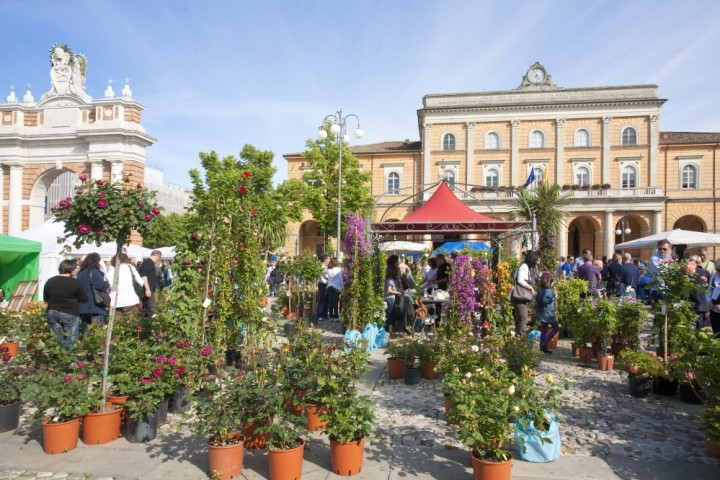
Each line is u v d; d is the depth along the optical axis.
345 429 4.35
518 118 39.62
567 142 39.12
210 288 7.39
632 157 38.16
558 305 10.82
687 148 38.41
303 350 5.01
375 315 10.43
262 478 4.31
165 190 65.56
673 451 4.88
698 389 6.29
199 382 6.08
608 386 7.30
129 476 4.37
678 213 38.53
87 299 8.56
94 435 5.08
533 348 7.31
